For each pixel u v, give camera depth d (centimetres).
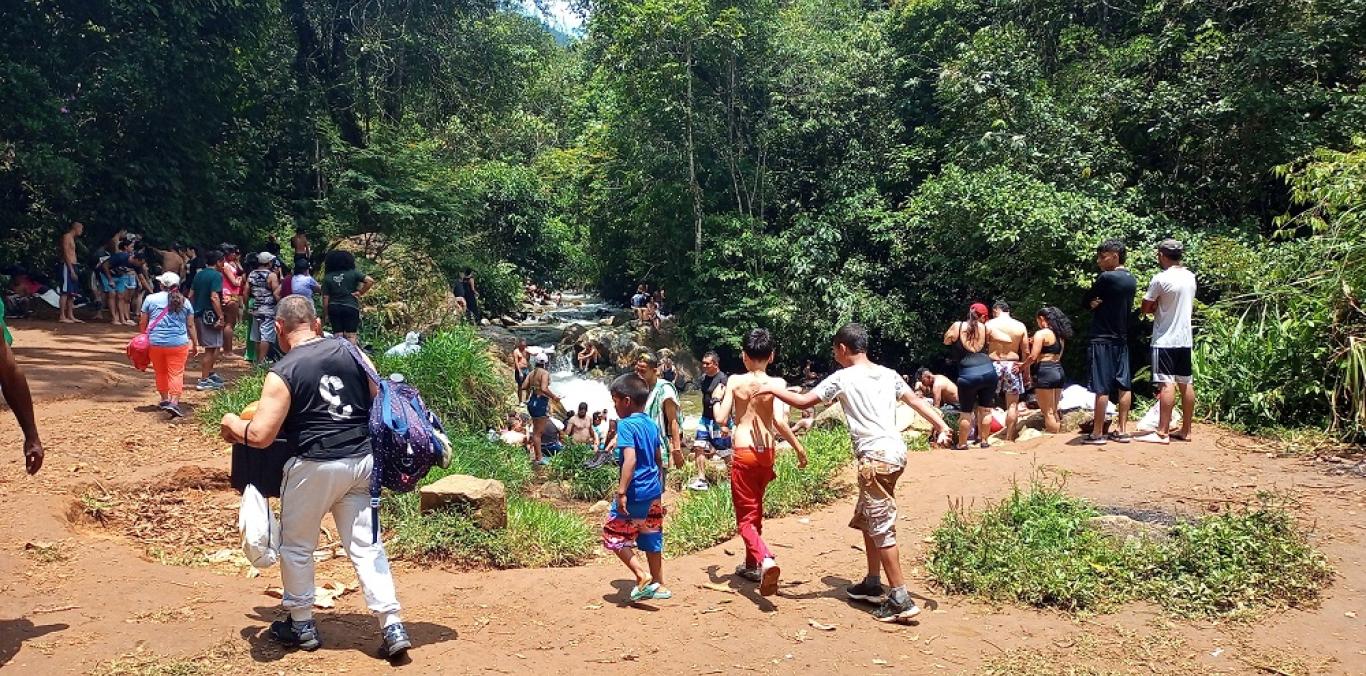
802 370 2208
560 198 3288
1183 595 496
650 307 2370
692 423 1312
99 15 1644
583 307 3228
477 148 3011
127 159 1727
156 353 883
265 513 412
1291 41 1383
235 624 446
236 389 952
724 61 2197
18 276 1551
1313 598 497
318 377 409
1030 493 646
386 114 2322
